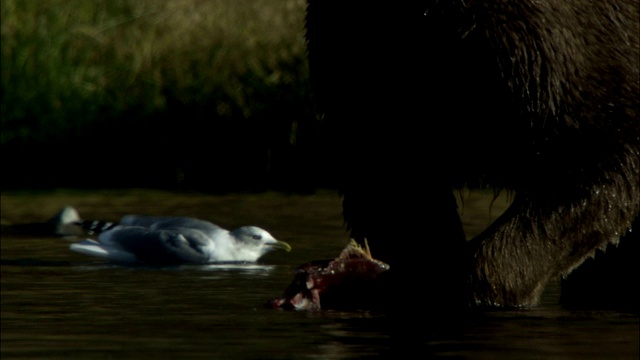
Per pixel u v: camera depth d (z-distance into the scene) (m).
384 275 18.27
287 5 47.25
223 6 47.66
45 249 27.97
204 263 26.56
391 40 17.11
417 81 17.33
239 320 18.02
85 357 15.38
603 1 18.06
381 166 18.02
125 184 42.53
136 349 15.86
